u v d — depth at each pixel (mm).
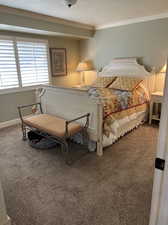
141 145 2750
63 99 2742
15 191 1798
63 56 4723
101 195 1724
